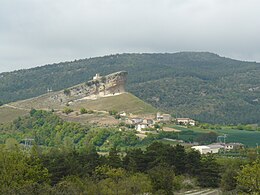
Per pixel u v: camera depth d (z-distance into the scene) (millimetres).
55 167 76375
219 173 103812
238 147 168750
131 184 66375
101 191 56812
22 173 62094
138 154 100000
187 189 96500
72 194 48844
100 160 92250
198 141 183125
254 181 61875
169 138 183625
